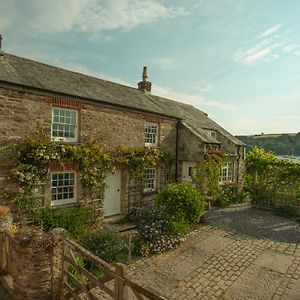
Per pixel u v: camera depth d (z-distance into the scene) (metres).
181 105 21.12
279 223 12.58
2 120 8.86
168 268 7.59
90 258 4.32
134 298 6.05
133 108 13.02
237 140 20.61
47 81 10.64
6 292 5.55
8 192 9.00
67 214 10.21
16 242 5.09
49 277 5.05
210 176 15.15
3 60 10.43
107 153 11.98
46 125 9.97
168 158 15.51
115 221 12.23
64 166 10.39
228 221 12.69
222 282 6.87
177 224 9.73
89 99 11.13
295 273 7.44
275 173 15.15
